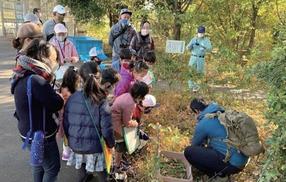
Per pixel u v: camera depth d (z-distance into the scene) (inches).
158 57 259.8
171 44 268.8
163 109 238.2
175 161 175.3
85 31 649.6
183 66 264.5
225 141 148.1
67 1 559.8
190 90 254.5
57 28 208.4
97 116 133.3
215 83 258.2
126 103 158.6
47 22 224.5
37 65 119.6
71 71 143.6
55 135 130.3
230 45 394.3
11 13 757.9
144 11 315.6
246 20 405.7
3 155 188.7
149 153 181.5
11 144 202.2
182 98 256.8
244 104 252.4
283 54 124.7
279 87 126.3
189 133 211.9
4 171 172.4
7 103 272.4
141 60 206.8
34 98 118.6
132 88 163.0
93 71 138.9
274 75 128.2
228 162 149.3
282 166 113.2
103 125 132.9
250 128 145.6
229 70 260.1
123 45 272.5
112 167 159.6
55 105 122.3
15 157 186.9
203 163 152.6
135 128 167.9
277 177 116.0
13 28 761.6
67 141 142.2
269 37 375.9
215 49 330.0
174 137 193.0
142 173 164.1
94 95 133.6
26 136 123.3
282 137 112.3
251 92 260.1
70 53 214.5
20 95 119.7
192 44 293.4
